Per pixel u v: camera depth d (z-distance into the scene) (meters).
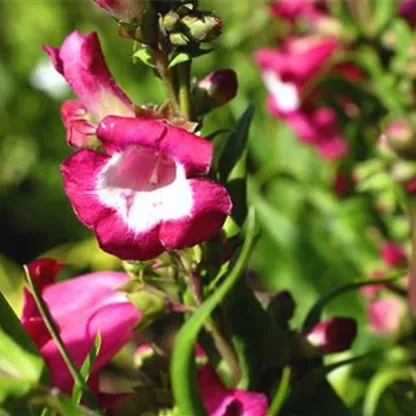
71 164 0.41
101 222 0.41
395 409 0.53
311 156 0.77
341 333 0.45
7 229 1.06
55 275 0.46
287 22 0.71
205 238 0.41
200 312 0.40
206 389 0.43
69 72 0.43
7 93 1.06
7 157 1.06
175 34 0.42
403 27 0.62
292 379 0.45
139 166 0.42
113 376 0.74
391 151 0.57
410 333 0.55
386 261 0.63
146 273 0.44
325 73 0.65
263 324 0.44
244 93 0.80
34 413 0.42
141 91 0.90
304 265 0.70
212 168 0.44
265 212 0.70
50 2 1.03
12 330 0.42
